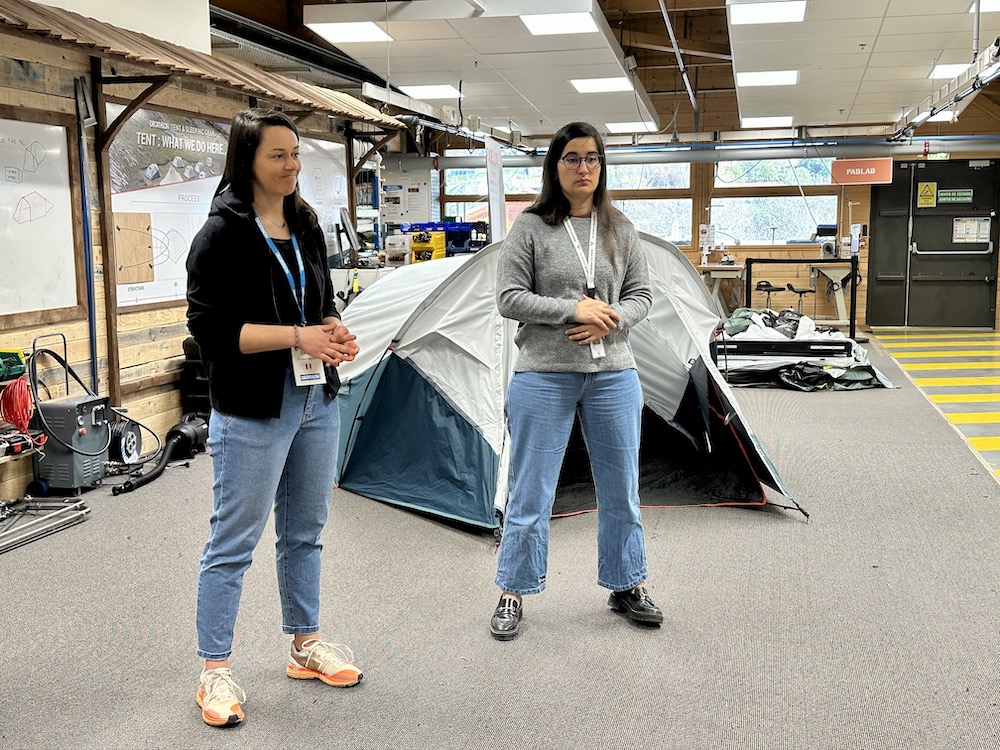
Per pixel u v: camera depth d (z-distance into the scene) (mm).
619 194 12227
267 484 2125
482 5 6379
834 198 11617
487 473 3691
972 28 6613
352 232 7285
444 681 2400
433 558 3377
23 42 4117
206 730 2160
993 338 10375
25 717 2225
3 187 4008
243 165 2078
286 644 2635
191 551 3467
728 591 3023
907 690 2344
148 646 2633
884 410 6164
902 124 10602
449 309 3910
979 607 2881
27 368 4070
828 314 11766
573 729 2160
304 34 8914
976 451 5004
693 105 11047
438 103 10109
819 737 2119
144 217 5039
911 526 3715
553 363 2518
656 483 4266
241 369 2059
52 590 3068
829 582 3104
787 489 4164
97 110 4574
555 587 3061
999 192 11117
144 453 5043
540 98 9781
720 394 4074
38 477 4172
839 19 6340
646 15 10961
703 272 10914
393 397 4074
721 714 2227
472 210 12758
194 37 5664
